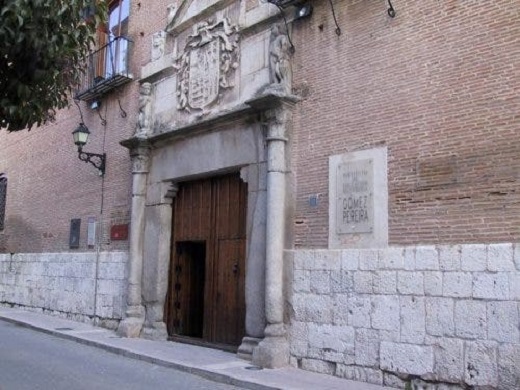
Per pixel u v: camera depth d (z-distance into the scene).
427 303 8.02
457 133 8.07
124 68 15.55
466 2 8.23
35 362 10.21
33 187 19.98
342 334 9.01
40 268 18.58
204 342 12.01
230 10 12.16
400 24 9.01
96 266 15.71
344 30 9.85
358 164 9.24
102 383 8.52
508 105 7.59
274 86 10.41
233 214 11.90
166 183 13.41
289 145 10.36
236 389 8.52
